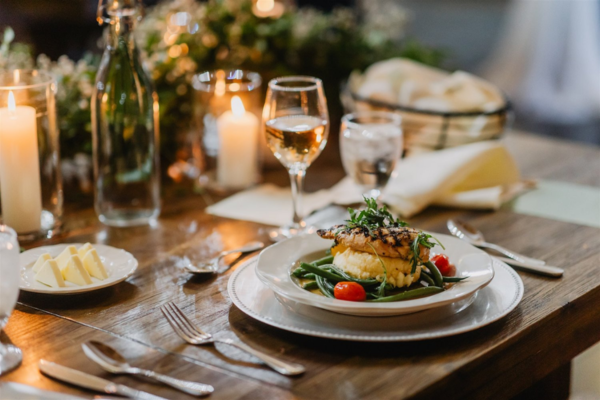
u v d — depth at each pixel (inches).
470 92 67.5
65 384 28.1
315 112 43.9
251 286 36.5
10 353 30.4
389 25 91.7
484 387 31.2
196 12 71.4
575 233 48.7
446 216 52.9
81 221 50.9
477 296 35.3
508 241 47.0
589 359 52.4
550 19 225.6
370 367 29.3
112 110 48.2
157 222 50.9
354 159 48.3
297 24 80.7
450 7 282.4
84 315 34.7
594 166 68.9
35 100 44.9
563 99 228.5
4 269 28.1
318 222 49.8
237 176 59.9
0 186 45.6
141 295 37.3
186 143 65.8
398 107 64.0
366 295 33.6
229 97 58.8
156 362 29.8
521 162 70.1
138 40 66.8
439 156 58.6
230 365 29.5
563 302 36.3
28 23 129.7
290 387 27.8
